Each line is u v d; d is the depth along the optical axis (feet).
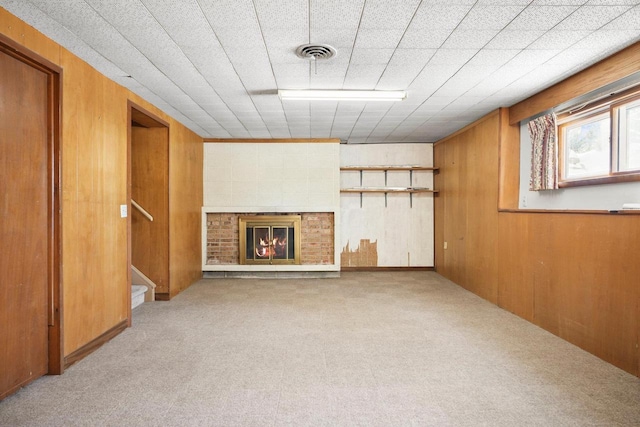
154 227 14.85
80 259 8.96
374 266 21.70
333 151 20.18
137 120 13.80
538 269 11.57
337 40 8.48
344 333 10.82
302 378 7.93
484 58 9.49
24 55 7.16
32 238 7.62
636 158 9.76
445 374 8.14
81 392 7.30
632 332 8.19
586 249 9.57
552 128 12.05
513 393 7.30
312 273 19.83
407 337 10.48
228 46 8.80
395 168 21.12
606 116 10.67
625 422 6.31
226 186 20.01
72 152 8.68
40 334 7.86
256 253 20.03
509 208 13.78
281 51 9.08
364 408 6.73
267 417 6.43
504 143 14.06
